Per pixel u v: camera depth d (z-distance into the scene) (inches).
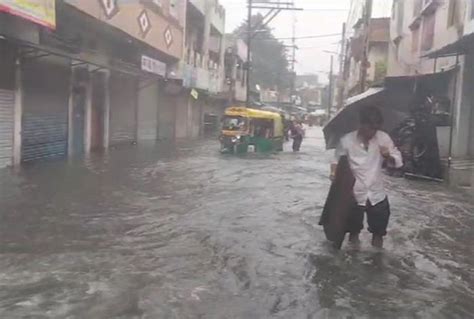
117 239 266.4
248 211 350.9
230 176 546.3
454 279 217.8
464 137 666.2
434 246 273.4
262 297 189.9
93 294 185.8
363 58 973.2
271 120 928.9
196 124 1485.0
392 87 270.4
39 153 591.8
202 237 275.4
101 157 683.4
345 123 269.9
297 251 251.8
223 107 1844.2
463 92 657.6
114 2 636.7
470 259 251.0
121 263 224.7
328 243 268.1
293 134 1011.3
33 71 565.0
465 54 617.6
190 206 363.3
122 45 792.9
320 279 211.8
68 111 668.1
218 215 334.3
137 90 955.3
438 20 814.5
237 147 865.5
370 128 247.1
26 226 289.3
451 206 409.1
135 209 346.6
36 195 382.9
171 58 1011.9
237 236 279.3
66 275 205.8
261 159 781.9
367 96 264.1
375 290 200.7
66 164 585.0
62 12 553.3
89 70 713.0
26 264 219.0
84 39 660.1
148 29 802.2
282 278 211.6
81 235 272.7
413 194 475.5
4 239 260.4
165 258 234.8
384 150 249.8
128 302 179.6
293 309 179.8
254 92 2356.1
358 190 252.7
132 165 611.5
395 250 259.4
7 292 185.8
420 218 352.2
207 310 175.8
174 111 1252.5
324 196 428.8
